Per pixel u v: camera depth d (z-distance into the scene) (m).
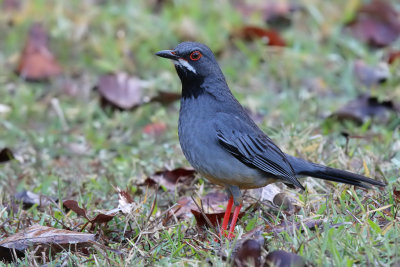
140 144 12.66
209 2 17.44
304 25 16.66
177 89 14.67
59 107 14.01
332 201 9.07
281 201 9.77
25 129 13.66
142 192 10.65
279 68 15.11
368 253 7.36
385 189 9.70
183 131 9.44
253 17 16.86
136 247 8.16
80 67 15.61
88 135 13.16
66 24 16.39
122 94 14.26
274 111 13.64
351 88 14.45
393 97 13.86
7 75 15.34
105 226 9.08
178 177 11.03
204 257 7.95
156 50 15.79
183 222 9.30
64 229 8.77
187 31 16.06
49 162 12.21
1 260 8.34
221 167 9.25
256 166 9.35
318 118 13.27
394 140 11.80
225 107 9.44
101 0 17.81
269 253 7.40
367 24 16.38
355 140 11.94
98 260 7.96
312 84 14.75
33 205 10.15
